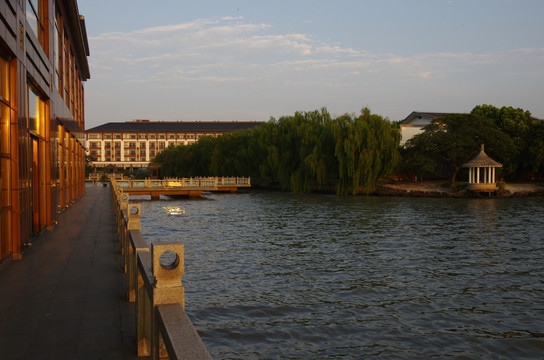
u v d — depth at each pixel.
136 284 4.51
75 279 7.45
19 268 8.30
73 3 21.27
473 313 11.48
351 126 51.19
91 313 5.62
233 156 71.50
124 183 51.91
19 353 4.35
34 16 12.42
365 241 21.64
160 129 137.75
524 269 16.16
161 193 49.41
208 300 12.24
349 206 40.25
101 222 16.16
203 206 40.47
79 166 32.41
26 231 10.30
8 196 8.82
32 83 11.61
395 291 13.33
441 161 59.00
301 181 56.69
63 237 12.38
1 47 8.29
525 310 11.75
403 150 59.25
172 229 25.69
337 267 16.22
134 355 4.31
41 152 13.45
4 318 5.42
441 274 15.35
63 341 4.67
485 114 66.56
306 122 59.97
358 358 8.90
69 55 24.53
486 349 9.38
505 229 25.73
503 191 51.47
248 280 14.34
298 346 9.41
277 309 11.59
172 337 2.48
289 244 20.78
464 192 50.78
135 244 4.94
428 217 31.69
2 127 8.42
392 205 41.28
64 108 20.77
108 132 133.62
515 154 58.31
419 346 9.51
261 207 39.34
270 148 59.56
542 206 40.31
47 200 13.92
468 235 23.58
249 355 8.96
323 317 11.08
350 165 50.50
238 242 21.30
